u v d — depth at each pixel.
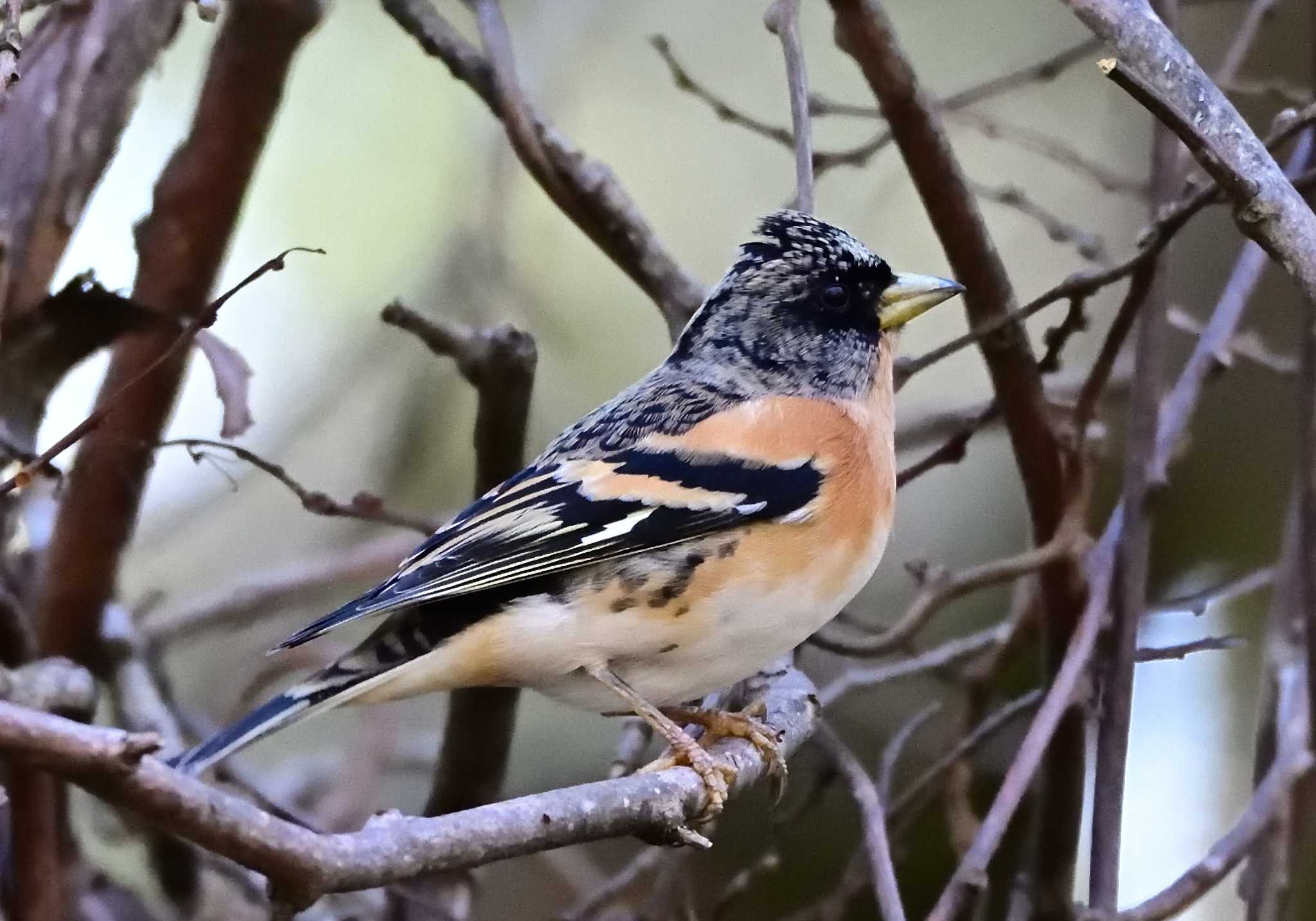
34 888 6.62
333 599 12.21
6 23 5.33
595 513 6.66
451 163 12.07
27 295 6.42
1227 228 10.80
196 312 7.53
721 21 12.59
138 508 7.78
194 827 3.83
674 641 6.66
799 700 7.33
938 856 10.23
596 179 8.12
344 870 4.06
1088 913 6.64
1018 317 6.85
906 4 12.55
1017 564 7.19
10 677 6.49
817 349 7.52
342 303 11.80
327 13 8.55
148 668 9.05
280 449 11.27
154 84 10.77
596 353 12.18
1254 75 10.46
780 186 12.43
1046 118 12.18
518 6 11.41
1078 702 7.32
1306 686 7.20
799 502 6.79
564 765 11.62
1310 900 8.95
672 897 7.71
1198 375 7.60
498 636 6.53
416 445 10.88
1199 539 10.63
